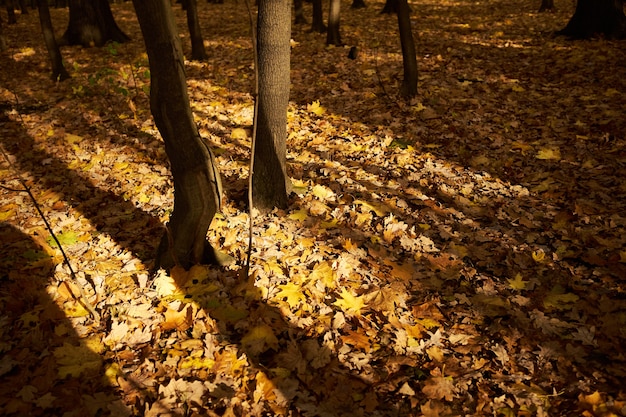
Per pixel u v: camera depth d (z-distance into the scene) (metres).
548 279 3.97
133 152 6.58
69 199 5.41
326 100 8.23
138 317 3.53
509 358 3.20
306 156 6.27
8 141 7.05
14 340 3.30
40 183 5.82
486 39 11.91
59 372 2.98
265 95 4.62
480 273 4.11
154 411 2.73
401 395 2.93
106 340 3.29
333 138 6.83
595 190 5.15
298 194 5.30
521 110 7.26
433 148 6.39
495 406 2.83
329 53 11.24
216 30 16.08
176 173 3.56
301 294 3.75
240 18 19.08
